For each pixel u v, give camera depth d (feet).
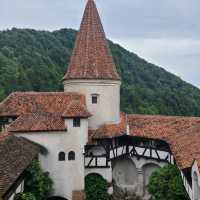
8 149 94.99
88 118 139.44
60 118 129.49
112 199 136.36
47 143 126.00
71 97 138.10
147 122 145.28
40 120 127.03
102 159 134.21
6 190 71.20
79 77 140.05
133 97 300.40
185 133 126.31
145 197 145.59
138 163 144.87
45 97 137.39
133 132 141.69
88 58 142.61
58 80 292.61
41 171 114.93
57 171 127.24
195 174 90.99
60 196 127.54
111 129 137.49
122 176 150.41
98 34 146.10
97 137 133.80
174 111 310.65
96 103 141.28
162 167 130.41
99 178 133.80
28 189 103.55
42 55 353.72
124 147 145.48
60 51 381.40
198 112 323.57
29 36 410.52
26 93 138.21
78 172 128.88
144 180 147.74
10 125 124.26
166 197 117.60
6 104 133.69
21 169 85.97
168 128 138.41
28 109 132.26
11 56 341.21
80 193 128.06
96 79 140.46
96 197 130.82
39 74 287.89
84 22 147.02
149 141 141.49
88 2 148.56
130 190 148.77
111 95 143.13
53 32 444.14
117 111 145.38
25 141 115.34
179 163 102.32
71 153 128.57
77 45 145.69
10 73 281.54
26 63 318.04
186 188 102.73
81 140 128.77
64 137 127.65
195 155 97.30
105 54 145.28
